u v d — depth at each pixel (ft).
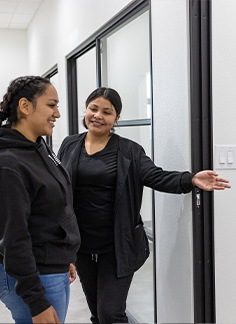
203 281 6.72
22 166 4.43
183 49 6.68
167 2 7.15
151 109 8.00
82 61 14.69
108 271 6.78
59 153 7.28
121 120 10.21
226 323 6.94
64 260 4.88
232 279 6.97
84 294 7.45
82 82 14.82
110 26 10.39
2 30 24.91
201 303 6.72
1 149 4.48
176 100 6.97
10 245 4.28
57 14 16.49
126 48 11.46
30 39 23.82
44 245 4.71
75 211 6.87
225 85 6.74
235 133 6.84
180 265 7.06
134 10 9.01
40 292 4.36
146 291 8.99
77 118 15.16
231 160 6.81
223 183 6.35
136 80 11.27
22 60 25.29
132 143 6.92
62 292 4.87
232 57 6.75
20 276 4.30
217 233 6.84
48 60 18.69
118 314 6.64
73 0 13.89
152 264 8.64
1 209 4.32
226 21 6.70
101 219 6.75
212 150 6.66
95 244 6.84
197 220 6.62
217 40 6.65
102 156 6.76
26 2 19.94
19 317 4.81
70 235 4.96
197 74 6.51
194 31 6.47
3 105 4.79
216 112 6.71
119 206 6.63
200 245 6.66
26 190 4.42
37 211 4.64
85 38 12.55
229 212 6.91
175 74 6.97
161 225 7.68
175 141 7.05
